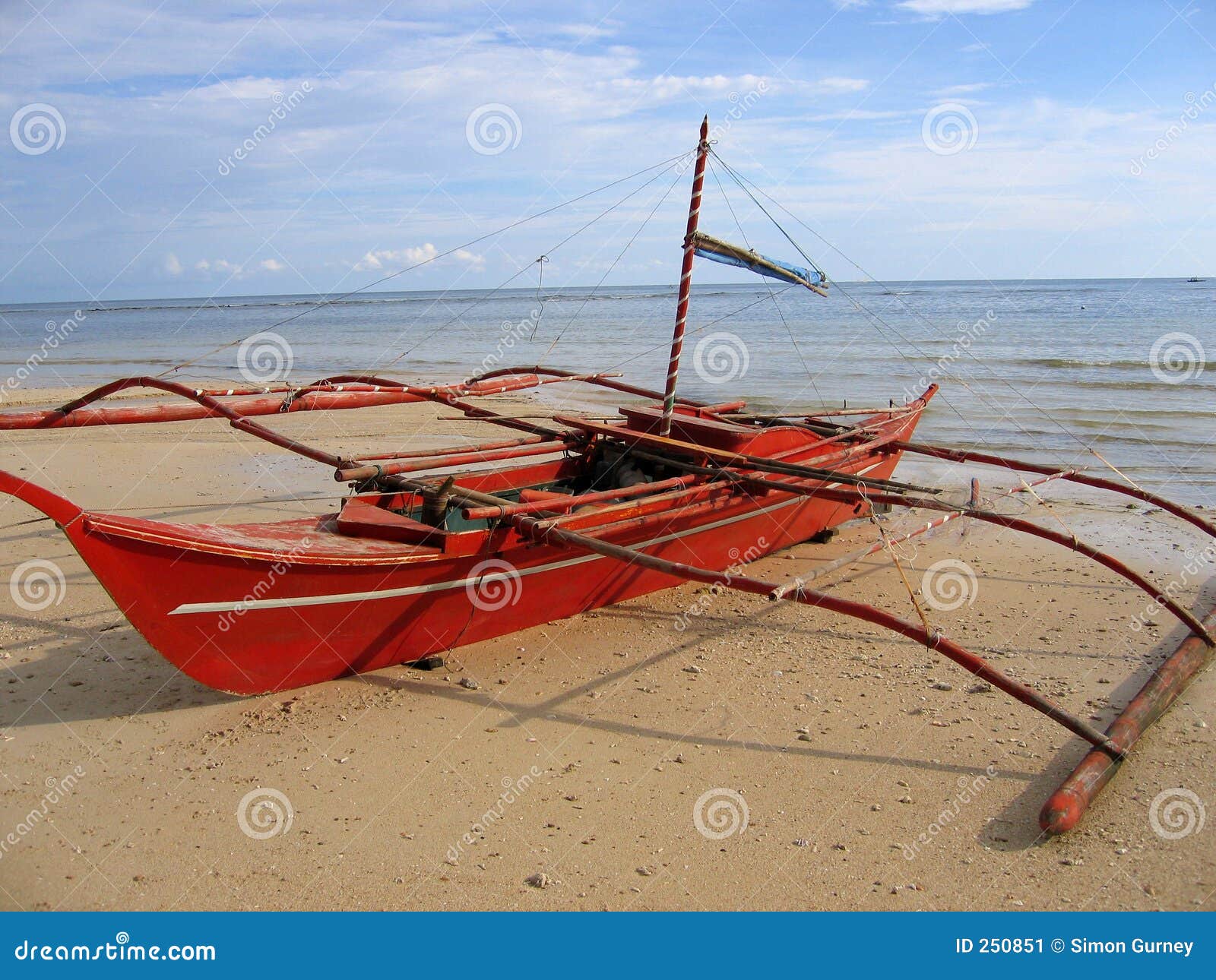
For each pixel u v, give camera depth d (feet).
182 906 14.03
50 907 13.98
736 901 14.21
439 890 14.40
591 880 14.66
